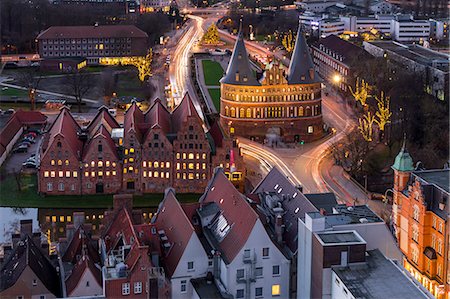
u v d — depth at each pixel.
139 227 152.12
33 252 151.38
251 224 143.25
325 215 146.38
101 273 148.25
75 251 155.38
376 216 147.62
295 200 157.50
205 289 142.25
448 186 167.62
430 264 167.12
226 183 161.75
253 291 144.12
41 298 143.75
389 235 141.38
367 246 140.88
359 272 129.75
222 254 145.38
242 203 150.38
